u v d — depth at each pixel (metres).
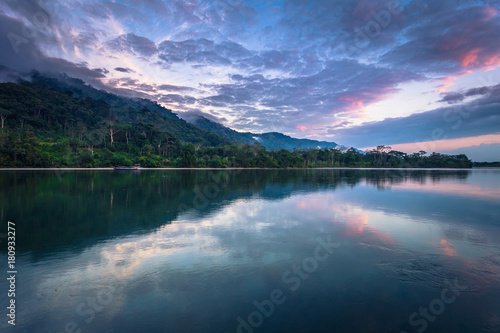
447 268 9.76
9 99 121.25
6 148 71.69
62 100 154.88
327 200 25.61
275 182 45.12
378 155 152.38
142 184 37.88
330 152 152.25
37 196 25.73
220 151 124.88
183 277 8.84
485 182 47.12
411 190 34.47
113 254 10.88
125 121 198.88
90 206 21.14
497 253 11.34
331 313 6.88
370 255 10.99
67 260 10.23
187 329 6.21
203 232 14.24
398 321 6.59
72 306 7.16
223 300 7.45
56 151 86.62
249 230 14.70
